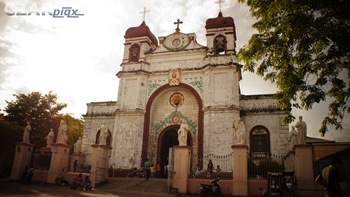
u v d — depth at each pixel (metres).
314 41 11.69
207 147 24.42
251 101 27.16
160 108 28.39
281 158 24.14
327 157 16.80
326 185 7.52
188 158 18.86
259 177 18.62
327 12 10.98
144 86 28.38
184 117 27.33
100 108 31.56
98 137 30.27
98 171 20.73
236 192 16.83
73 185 19.17
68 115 44.38
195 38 29.16
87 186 18.78
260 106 26.72
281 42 12.03
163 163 27.78
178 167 18.45
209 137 24.67
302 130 16.12
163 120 27.92
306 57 12.31
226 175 21.52
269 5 11.51
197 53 28.12
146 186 19.83
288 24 11.14
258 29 12.46
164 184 20.08
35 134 33.91
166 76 28.36
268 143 25.20
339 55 11.62
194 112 27.22
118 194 16.58
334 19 11.05
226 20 28.38
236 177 17.12
